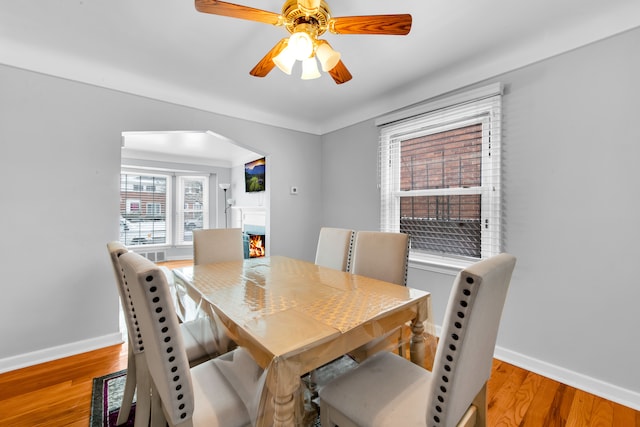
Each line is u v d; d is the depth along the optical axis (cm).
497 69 209
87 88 222
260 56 209
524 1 155
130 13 164
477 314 78
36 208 204
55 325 210
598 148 168
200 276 183
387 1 154
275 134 334
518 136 200
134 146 514
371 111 305
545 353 187
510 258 97
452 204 244
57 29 179
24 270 200
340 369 179
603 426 142
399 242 196
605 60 165
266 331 103
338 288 156
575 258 176
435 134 253
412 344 144
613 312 163
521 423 144
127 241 577
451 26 176
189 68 227
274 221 336
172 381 84
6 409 155
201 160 632
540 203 190
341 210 346
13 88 196
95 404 159
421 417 92
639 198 155
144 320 89
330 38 188
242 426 95
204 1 118
